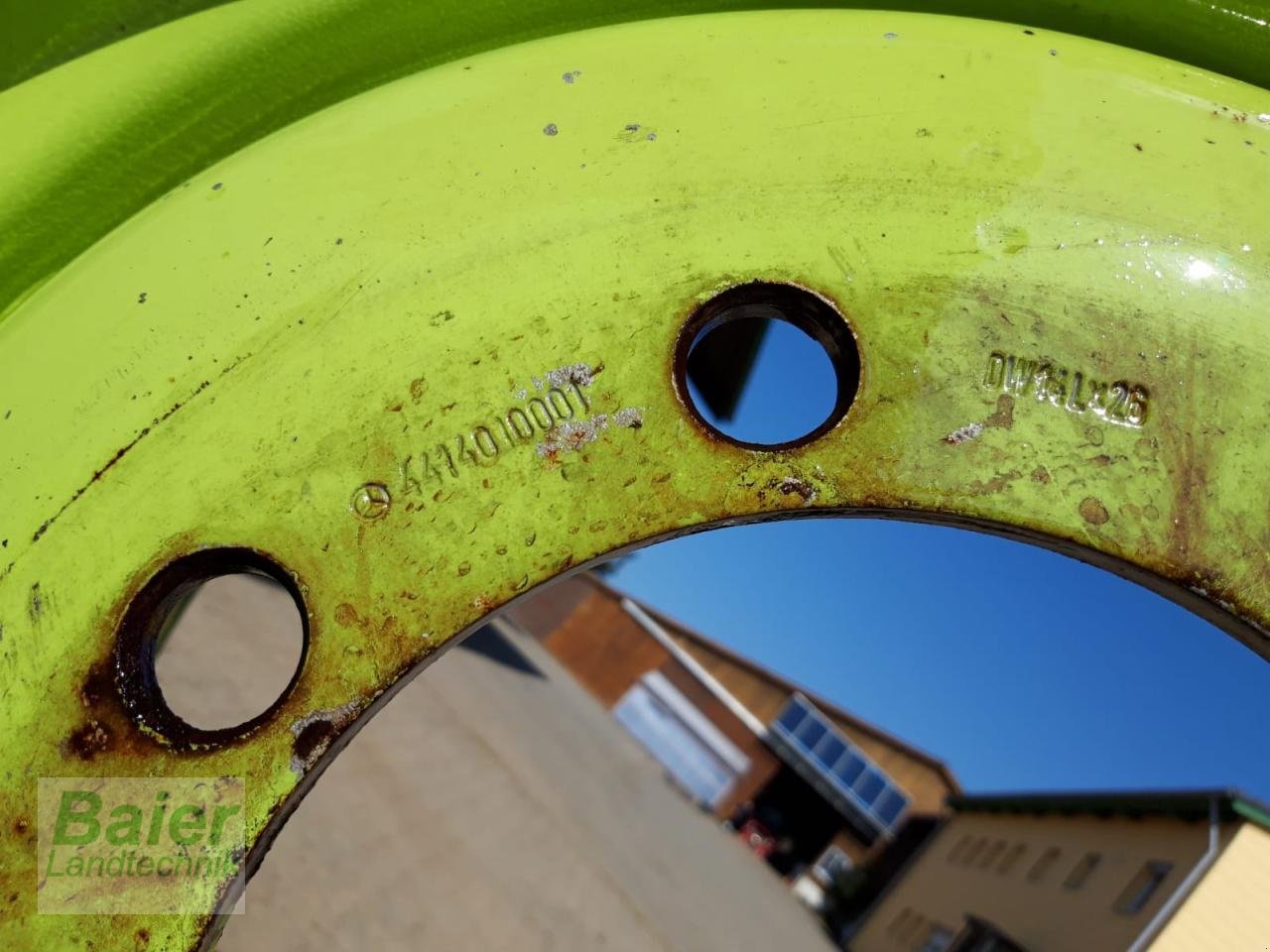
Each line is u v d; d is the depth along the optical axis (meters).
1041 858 7.04
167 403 0.58
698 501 0.56
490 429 0.57
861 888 10.54
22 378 0.61
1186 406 0.55
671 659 14.78
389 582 0.55
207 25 0.69
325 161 0.63
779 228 0.58
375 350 0.58
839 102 0.62
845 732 14.66
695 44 0.65
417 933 2.41
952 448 0.56
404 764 3.08
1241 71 0.68
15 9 0.67
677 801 9.00
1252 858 4.96
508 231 0.59
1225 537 0.54
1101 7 0.69
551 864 3.39
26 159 0.67
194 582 0.57
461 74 0.66
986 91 0.62
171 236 0.63
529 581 0.55
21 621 0.55
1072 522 0.55
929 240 0.58
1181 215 0.58
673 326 0.58
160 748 0.53
